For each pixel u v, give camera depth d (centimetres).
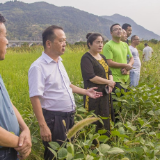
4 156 182
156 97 446
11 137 175
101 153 224
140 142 280
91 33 407
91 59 365
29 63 1037
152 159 256
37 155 296
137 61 596
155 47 1955
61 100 269
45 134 256
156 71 725
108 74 398
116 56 459
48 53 269
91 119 207
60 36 265
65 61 1051
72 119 286
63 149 215
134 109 442
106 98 371
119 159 261
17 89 511
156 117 410
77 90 315
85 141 258
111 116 393
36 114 255
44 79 259
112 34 461
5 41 189
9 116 187
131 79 597
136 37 595
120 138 279
